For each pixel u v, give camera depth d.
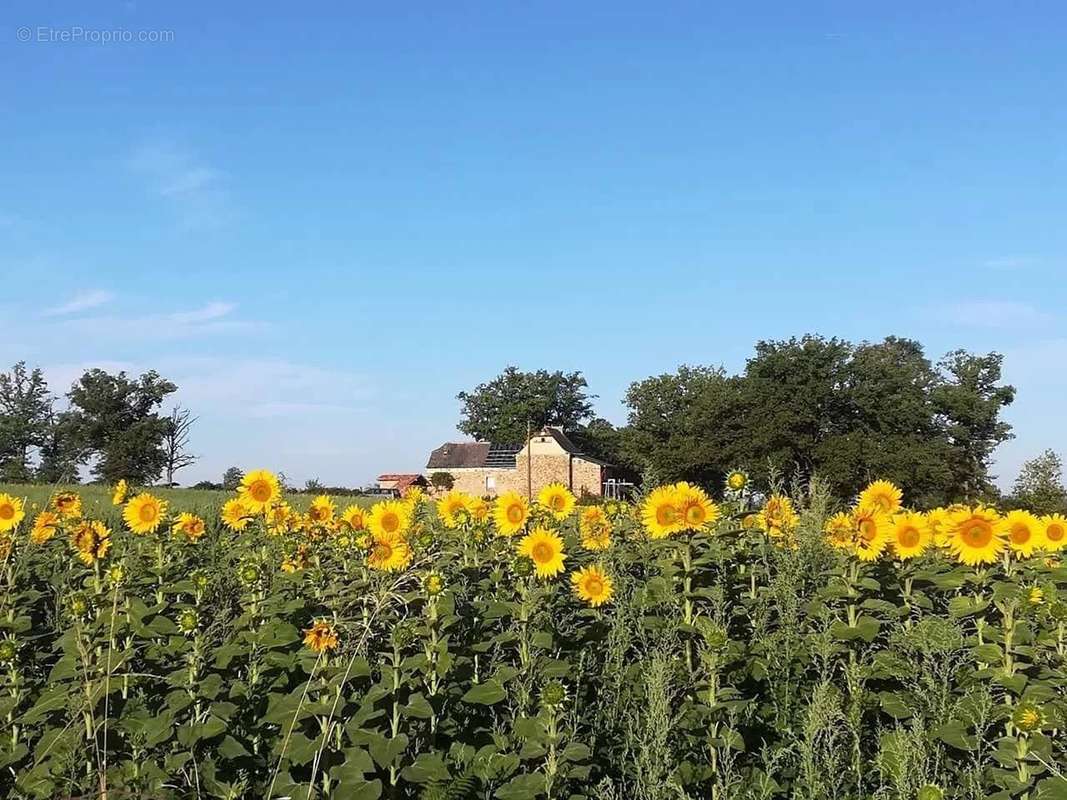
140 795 4.38
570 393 129.38
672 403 90.12
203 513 11.56
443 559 6.93
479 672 5.82
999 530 6.86
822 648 5.57
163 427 63.91
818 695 4.84
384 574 6.23
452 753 4.87
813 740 4.71
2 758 4.93
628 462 94.19
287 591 7.10
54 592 7.33
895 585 6.87
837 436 64.81
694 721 5.19
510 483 98.31
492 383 128.88
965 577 6.87
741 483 7.61
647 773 4.64
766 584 7.03
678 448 69.19
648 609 6.42
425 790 4.57
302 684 5.14
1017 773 4.71
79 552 6.95
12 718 5.30
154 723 4.82
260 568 7.14
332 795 4.35
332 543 8.45
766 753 5.02
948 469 61.91
